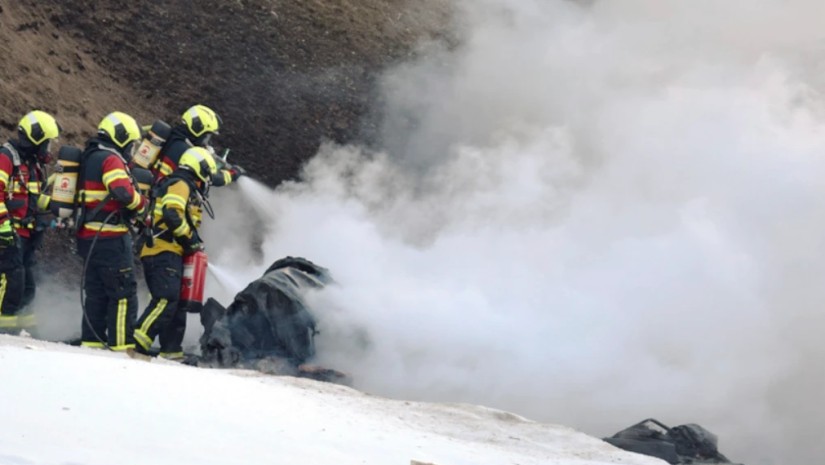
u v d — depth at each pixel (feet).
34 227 130.21
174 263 124.47
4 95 185.06
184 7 244.42
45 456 60.75
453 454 85.97
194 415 77.30
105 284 120.57
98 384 80.48
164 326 123.95
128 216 121.19
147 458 64.23
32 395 74.33
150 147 126.82
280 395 94.94
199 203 124.77
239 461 67.56
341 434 82.79
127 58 227.20
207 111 129.18
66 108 197.88
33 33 211.00
